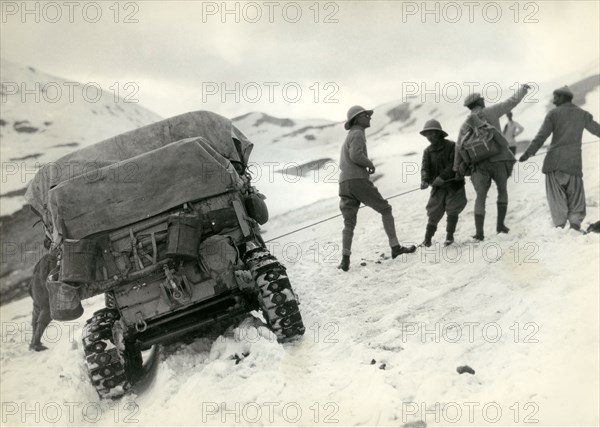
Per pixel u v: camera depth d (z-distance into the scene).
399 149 23.17
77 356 7.44
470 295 6.23
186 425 4.66
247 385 5.01
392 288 7.03
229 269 5.91
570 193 7.48
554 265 6.39
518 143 17.44
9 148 23.03
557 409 4.07
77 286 5.80
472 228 8.99
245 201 6.50
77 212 5.96
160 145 6.78
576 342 4.76
